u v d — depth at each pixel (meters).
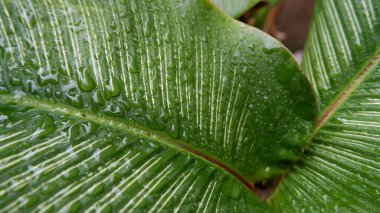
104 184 0.20
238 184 0.25
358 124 0.26
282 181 0.28
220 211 0.22
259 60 0.25
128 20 0.22
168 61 0.23
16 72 0.20
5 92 0.20
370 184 0.24
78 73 0.21
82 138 0.20
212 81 0.24
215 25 0.24
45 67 0.20
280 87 0.26
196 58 0.24
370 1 0.28
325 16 0.30
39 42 0.20
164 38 0.23
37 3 0.20
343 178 0.25
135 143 0.21
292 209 0.26
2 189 0.18
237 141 0.26
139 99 0.22
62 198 0.19
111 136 0.21
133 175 0.21
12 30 0.20
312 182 0.26
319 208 0.25
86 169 0.20
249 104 0.25
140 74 0.22
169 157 0.22
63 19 0.21
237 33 0.25
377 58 0.28
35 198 0.18
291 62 0.25
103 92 0.21
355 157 0.25
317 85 0.29
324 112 0.28
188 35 0.24
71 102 0.21
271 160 0.27
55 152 0.19
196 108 0.24
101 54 0.21
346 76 0.28
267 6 0.39
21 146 0.19
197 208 0.22
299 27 0.61
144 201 0.20
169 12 0.23
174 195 0.21
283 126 0.26
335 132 0.27
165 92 0.23
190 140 0.23
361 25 0.28
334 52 0.29
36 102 0.20
